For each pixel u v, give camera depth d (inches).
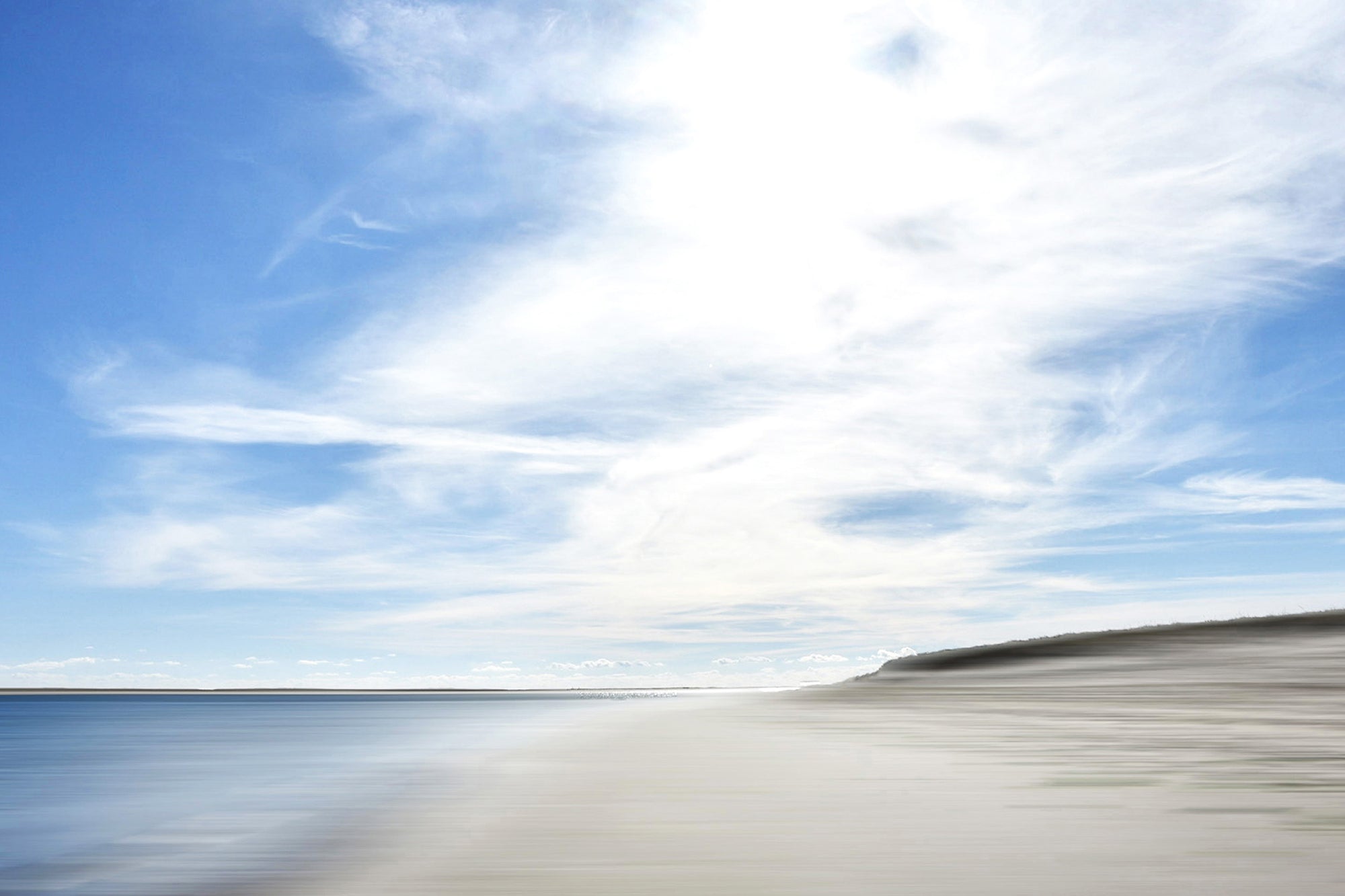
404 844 353.7
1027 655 3275.1
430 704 5007.4
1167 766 558.6
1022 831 339.6
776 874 276.8
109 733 1754.4
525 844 330.0
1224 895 243.3
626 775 545.6
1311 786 457.1
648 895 254.8
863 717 1176.2
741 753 684.7
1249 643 2891.2
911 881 266.4
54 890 329.7
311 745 1182.3
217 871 332.5
